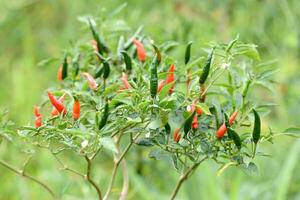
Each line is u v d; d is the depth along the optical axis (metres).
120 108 3.24
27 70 7.54
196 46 5.15
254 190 5.77
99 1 7.49
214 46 3.39
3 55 8.47
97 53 3.66
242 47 3.39
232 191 5.23
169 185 5.88
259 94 6.34
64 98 3.78
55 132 3.30
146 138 3.40
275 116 6.68
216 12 7.19
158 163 5.85
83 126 3.16
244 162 3.40
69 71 4.20
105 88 3.46
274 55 7.02
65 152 6.41
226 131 3.33
